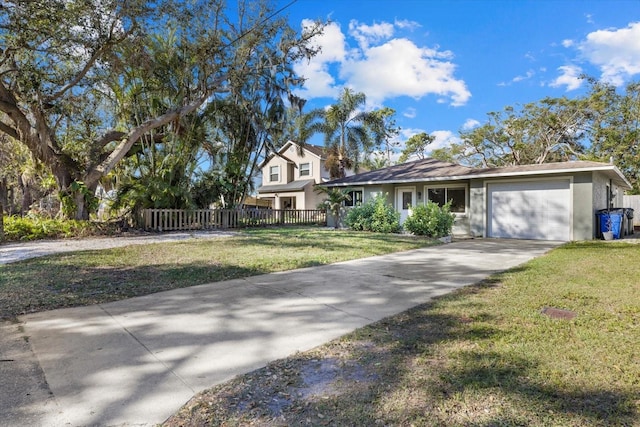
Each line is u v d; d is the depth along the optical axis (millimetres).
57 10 8672
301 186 25719
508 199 13367
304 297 4684
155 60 13859
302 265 6922
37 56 11305
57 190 13445
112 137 14555
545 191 12586
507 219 13367
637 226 18812
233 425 1985
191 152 16422
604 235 11656
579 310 3953
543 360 2703
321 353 2955
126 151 13883
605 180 13828
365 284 5410
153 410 2139
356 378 2510
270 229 16547
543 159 27250
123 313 4008
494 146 29875
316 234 13266
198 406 2180
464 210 14875
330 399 2238
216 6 13461
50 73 11867
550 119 25922
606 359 2709
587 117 24703
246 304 4367
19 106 12922
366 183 16984
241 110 17703
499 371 2539
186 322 3725
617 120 23469
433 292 4902
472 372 2533
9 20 8562
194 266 6750
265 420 2031
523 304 4195
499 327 3432
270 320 3799
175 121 15336
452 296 4633
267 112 18703
